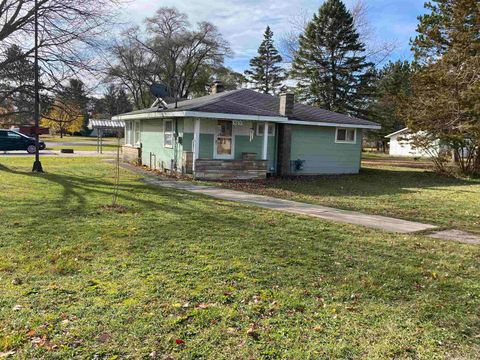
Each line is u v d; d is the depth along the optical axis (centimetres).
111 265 457
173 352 283
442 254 561
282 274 446
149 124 1880
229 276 432
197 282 411
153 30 4616
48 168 1597
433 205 1031
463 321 350
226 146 1589
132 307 349
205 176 1413
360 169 2134
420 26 1920
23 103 1498
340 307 370
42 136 6084
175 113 1402
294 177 1662
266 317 342
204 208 838
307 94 3884
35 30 1395
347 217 820
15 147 2580
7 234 573
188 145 1523
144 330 311
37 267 445
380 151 5162
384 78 4581
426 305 381
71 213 734
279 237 611
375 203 1041
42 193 954
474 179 1753
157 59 4681
